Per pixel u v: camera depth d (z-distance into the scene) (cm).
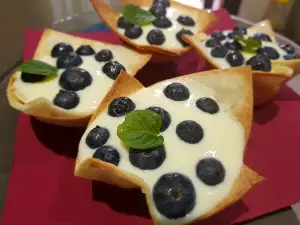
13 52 17
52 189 11
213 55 14
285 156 13
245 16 22
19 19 18
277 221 11
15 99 12
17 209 11
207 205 9
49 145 12
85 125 12
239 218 11
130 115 10
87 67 13
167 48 15
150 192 9
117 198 11
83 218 11
